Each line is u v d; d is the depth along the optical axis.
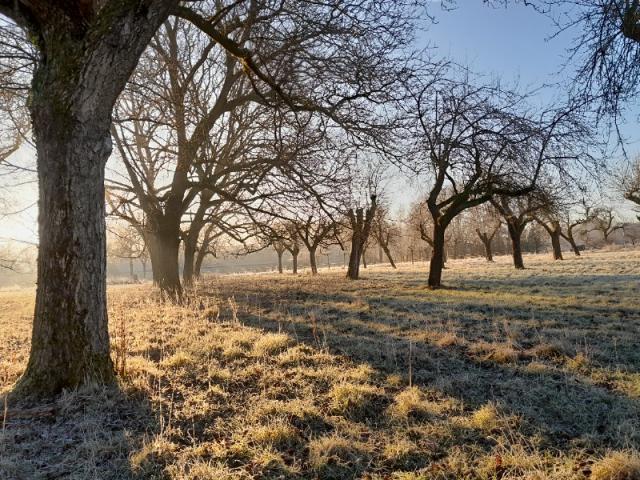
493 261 40.25
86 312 4.73
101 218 4.89
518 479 3.06
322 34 8.62
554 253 35.56
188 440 3.79
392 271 29.75
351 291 15.09
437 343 6.77
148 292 16.33
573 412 4.15
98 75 4.55
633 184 32.84
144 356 6.25
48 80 4.64
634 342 6.49
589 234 75.88
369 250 76.62
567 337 6.81
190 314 9.79
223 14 6.82
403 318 8.94
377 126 9.88
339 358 5.98
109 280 38.31
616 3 5.92
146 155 13.49
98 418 4.09
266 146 11.22
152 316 9.62
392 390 4.84
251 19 8.31
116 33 4.50
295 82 9.20
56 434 3.86
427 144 13.65
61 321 4.65
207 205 14.48
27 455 3.52
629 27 6.00
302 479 3.21
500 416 4.06
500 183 14.25
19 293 25.20
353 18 8.24
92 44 4.48
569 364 5.46
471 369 5.52
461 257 68.94
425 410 4.22
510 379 5.08
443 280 19.39
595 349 6.09
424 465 3.37
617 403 4.27
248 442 3.71
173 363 5.73
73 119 4.59
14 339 8.15
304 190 10.73
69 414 4.19
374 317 9.09
